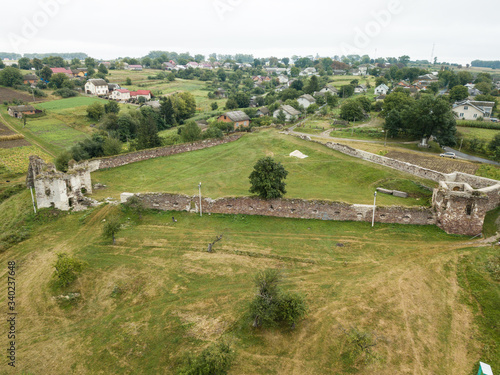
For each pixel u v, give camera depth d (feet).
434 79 560.61
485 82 474.49
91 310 82.23
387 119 242.37
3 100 411.13
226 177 164.76
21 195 148.56
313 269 95.96
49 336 75.00
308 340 72.38
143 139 215.92
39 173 140.77
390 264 96.99
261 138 221.66
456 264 95.20
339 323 76.43
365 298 83.92
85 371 66.39
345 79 618.44
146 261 100.78
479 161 182.29
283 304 74.28
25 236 115.24
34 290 89.71
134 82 613.52
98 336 74.54
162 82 637.30
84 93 506.07
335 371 65.41
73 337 74.49
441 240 107.96
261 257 101.86
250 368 65.98
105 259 101.96
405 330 74.23
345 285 88.74
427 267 94.68
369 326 75.41
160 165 180.55
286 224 120.57
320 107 412.98
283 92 480.64
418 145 218.79
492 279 86.33
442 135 205.98
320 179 162.81
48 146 279.28
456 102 343.46
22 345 72.79
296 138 217.97
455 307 80.12
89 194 143.02
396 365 66.28
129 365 67.31
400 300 82.94
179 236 114.32
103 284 91.09
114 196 140.87
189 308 81.76
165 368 66.33
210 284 90.27
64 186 127.75
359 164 171.53
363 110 341.21
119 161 176.96
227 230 117.70
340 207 120.78
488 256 96.78
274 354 69.21
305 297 84.12
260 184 121.39
